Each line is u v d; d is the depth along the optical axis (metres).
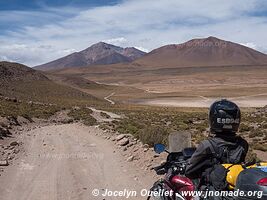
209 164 4.98
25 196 9.65
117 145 17.77
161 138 16.06
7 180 11.30
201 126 41.72
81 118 58.47
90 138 22.97
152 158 13.11
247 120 52.50
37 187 10.48
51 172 12.38
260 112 73.94
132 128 26.38
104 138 22.39
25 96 168.88
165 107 152.75
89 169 12.68
